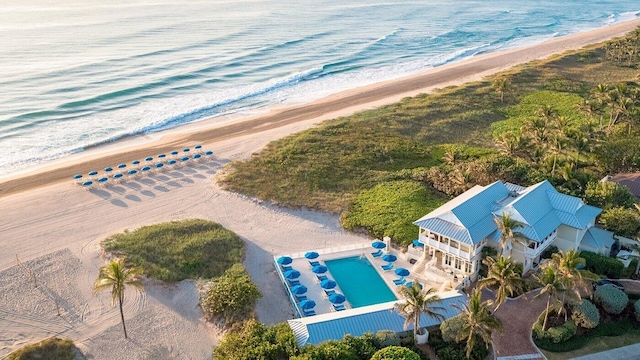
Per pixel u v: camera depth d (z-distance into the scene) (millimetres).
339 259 57938
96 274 54594
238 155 84625
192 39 173750
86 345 45438
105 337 46500
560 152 71000
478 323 39938
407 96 115625
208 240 59656
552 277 42438
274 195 71562
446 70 139750
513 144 73312
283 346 41562
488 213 55156
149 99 115250
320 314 48375
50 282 53219
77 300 50938
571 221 54500
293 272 53531
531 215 53281
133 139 93812
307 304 48781
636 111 83375
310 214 68000
